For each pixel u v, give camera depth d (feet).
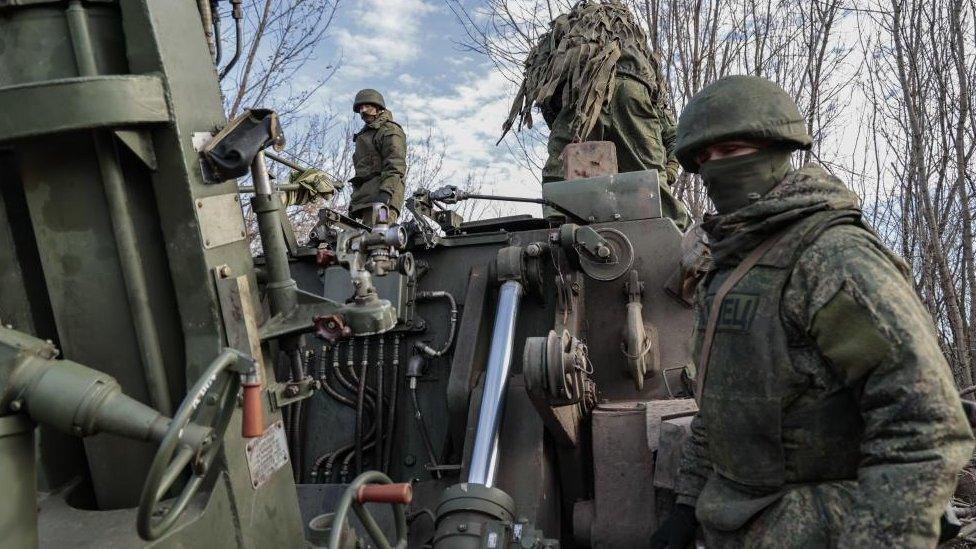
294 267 14.29
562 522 12.17
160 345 7.29
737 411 6.66
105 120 6.51
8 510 5.75
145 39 6.84
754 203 6.79
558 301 12.75
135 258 7.09
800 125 6.95
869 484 5.72
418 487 12.42
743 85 6.95
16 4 6.74
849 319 6.00
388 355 13.62
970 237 30.01
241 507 7.37
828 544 6.17
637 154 16.85
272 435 8.03
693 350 7.78
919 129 31.22
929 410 5.60
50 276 7.13
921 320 5.87
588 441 12.12
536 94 17.29
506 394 11.33
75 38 6.79
